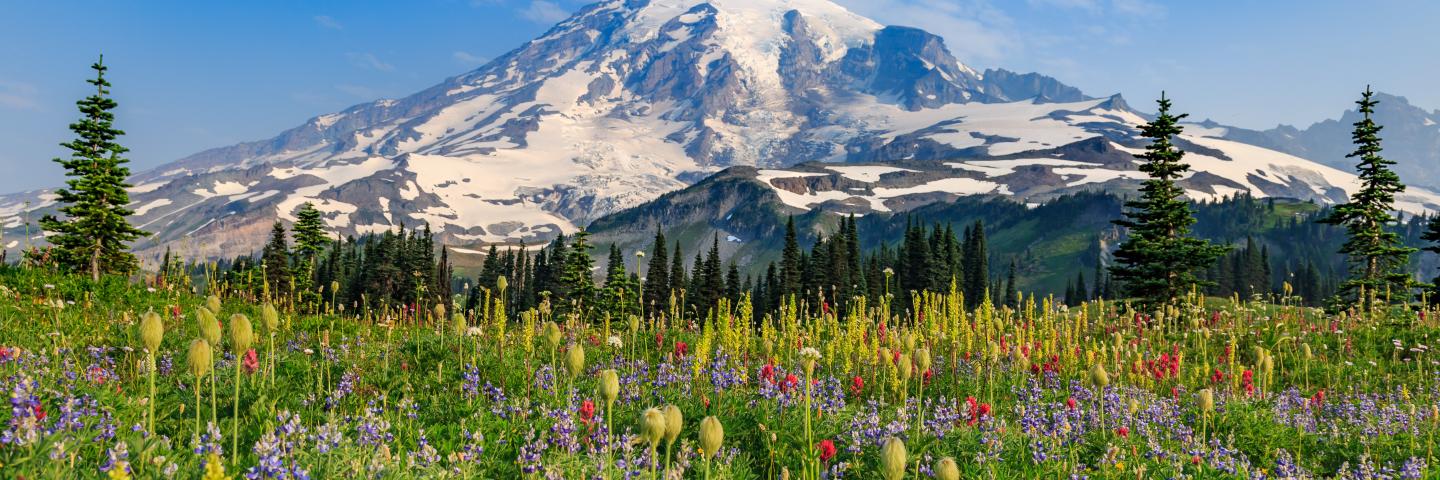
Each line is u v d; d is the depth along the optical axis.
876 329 19.14
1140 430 10.95
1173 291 38.06
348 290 85.69
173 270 20.39
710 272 84.62
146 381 8.92
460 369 10.62
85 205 39.28
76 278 17.45
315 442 6.45
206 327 5.62
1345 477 9.74
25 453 5.04
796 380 10.48
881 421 9.91
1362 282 40.41
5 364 7.89
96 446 5.77
